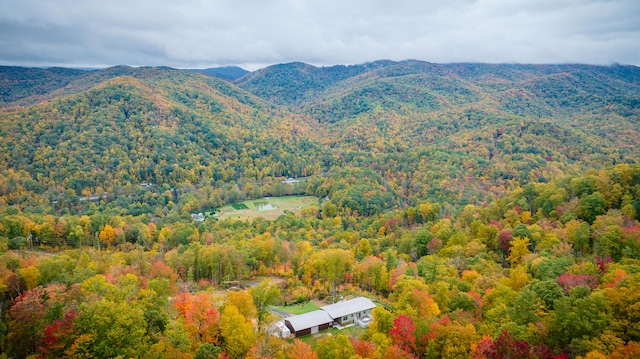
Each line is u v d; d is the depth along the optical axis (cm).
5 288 7331
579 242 9131
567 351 5059
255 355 5800
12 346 4528
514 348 4866
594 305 5169
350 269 10262
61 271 8812
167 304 7362
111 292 6169
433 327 5881
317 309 8838
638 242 8206
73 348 4412
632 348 4525
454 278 8375
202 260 10669
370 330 6638
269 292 7238
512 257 9681
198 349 5512
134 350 4719
